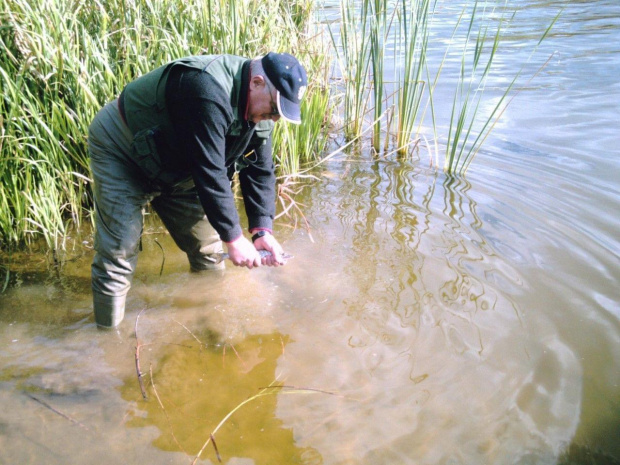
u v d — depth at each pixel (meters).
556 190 3.91
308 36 5.05
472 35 7.97
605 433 2.02
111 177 2.36
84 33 3.42
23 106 3.35
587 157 4.39
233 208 2.24
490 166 4.37
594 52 7.07
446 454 1.95
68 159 3.48
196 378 2.36
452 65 6.76
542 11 9.40
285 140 4.20
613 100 5.50
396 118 5.21
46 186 3.30
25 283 3.05
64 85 3.36
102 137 2.33
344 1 4.80
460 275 3.00
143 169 2.33
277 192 3.94
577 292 2.81
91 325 2.71
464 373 2.31
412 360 2.41
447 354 2.43
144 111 2.21
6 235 3.32
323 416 2.13
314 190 4.16
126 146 2.32
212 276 3.11
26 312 2.80
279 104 2.07
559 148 4.57
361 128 5.03
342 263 3.19
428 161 4.60
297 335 2.62
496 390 2.22
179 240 2.92
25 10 3.22
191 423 2.12
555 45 7.44
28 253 3.34
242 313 2.79
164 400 2.24
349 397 2.22
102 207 2.42
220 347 2.56
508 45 7.51
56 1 3.38
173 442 2.03
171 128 2.20
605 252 3.16
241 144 2.27
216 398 2.25
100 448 2.01
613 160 4.32
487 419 2.09
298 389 2.28
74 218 3.56
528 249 3.23
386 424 2.09
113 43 3.65
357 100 4.92
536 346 2.45
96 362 2.46
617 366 2.33
